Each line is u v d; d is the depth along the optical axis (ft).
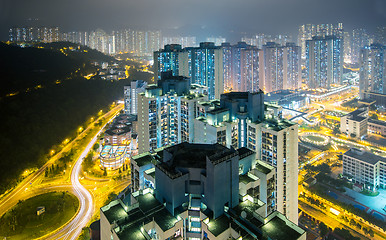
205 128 575.79
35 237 642.63
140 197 353.72
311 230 650.02
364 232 648.38
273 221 311.88
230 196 328.29
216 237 287.89
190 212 320.29
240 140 576.61
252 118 556.51
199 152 364.79
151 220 310.65
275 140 508.94
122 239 287.48
